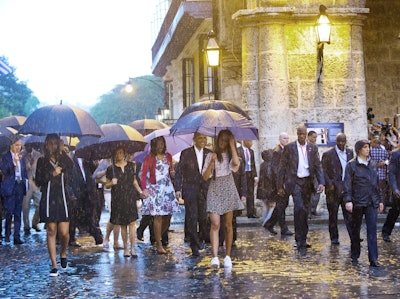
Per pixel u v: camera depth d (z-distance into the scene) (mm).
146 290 9633
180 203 14789
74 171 14781
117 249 14188
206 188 13656
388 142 20312
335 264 11492
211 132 13266
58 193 11164
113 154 13031
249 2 19562
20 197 15664
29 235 17484
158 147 13328
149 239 15938
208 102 12992
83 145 13750
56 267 11031
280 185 13617
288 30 19547
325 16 18844
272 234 16062
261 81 19422
